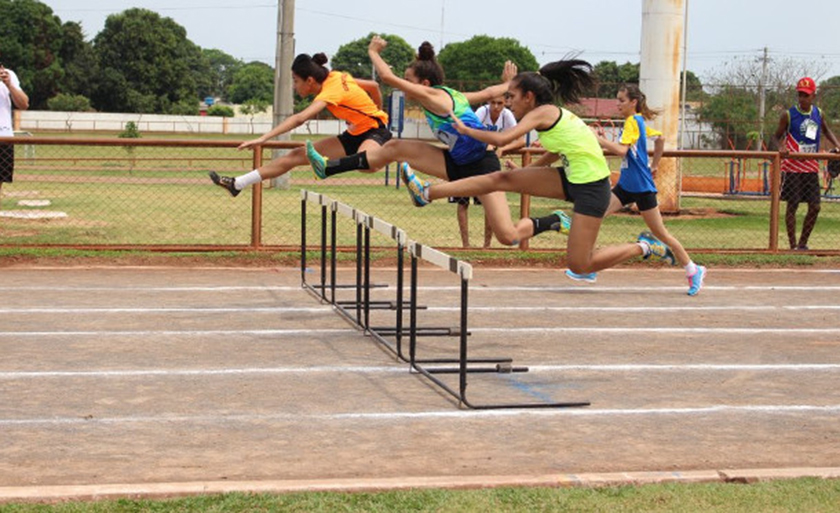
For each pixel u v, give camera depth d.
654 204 11.02
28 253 12.85
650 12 19.95
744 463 5.76
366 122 9.38
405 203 21.20
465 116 8.43
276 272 12.45
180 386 7.23
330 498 4.95
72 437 6.05
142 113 88.12
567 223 8.80
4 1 83.56
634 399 7.14
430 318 9.87
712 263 13.55
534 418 6.61
